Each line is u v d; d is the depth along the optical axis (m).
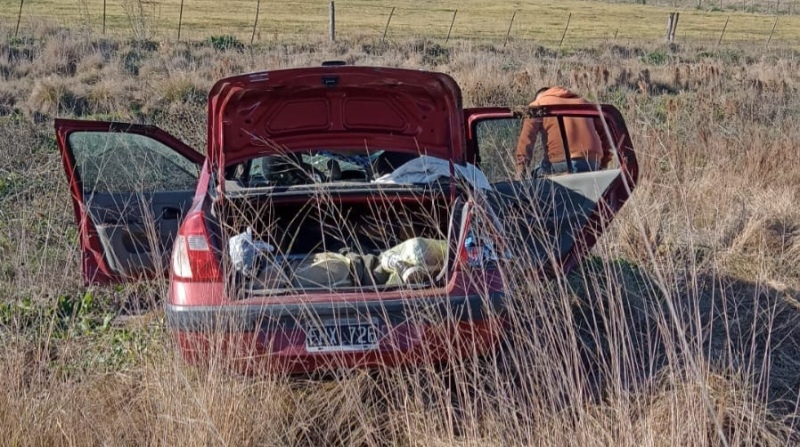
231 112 4.61
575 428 3.38
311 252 4.42
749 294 5.31
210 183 4.48
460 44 26.56
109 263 5.14
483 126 6.10
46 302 4.61
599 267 5.28
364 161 5.11
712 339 4.68
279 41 25.00
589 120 5.72
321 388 3.97
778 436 3.59
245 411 3.50
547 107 5.15
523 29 38.00
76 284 5.25
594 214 5.14
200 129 10.15
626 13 54.22
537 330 3.73
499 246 3.92
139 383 3.97
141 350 4.27
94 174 5.28
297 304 3.67
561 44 29.64
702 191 6.96
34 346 4.09
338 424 3.64
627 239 5.74
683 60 25.06
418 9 48.06
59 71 17.45
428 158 4.77
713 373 3.87
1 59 17.64
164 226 5.25
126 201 5.20
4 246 5.54
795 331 4.83
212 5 41.16
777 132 9.62
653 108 12.55
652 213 5.96
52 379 3.56
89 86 14.38
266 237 4.52
